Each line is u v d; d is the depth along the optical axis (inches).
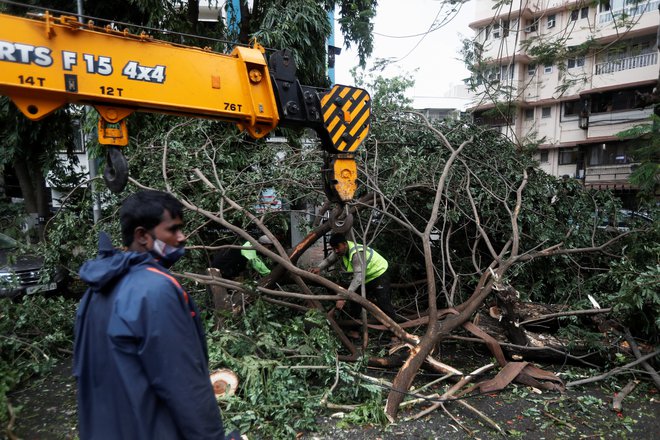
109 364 50.2
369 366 149.1
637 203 238.4
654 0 609.0
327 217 212.1
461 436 108.1
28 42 81.6
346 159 122.5
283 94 109.4
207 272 160.4
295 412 113.9
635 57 663.8
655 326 144.8
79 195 222.4
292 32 293.6
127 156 205.3
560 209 212.7
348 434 108.0
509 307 147.2
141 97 92.1
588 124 720.3
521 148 248.5
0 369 128.0
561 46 347.6
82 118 293.7
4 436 106.7
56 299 207.5
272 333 140.7
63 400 127.3
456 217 186.7
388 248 218.1
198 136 208.7
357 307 179.2
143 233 57.6
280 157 224.1
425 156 212.2
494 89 324.8
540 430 111.3
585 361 148.3
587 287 189.6
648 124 249.8
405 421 114.2
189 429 48.1
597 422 115.6
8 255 183.8
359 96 121.6
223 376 116.5
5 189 524.4
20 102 84.0
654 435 109.2
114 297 50.8
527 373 137.3
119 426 49.8
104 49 88.2
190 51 98.4
